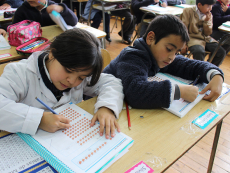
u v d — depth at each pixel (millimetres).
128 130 639
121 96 774
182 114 729
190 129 665
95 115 676
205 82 985
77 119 658
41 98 746
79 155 505
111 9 3434
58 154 504
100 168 476
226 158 1530
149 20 3113
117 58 1024
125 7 3684
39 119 576
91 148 533
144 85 765
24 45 1400
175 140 607
